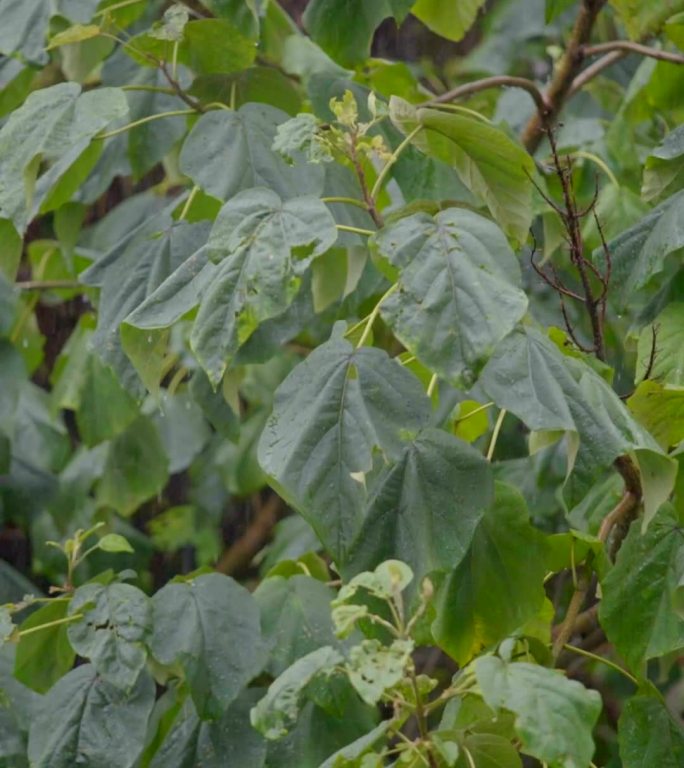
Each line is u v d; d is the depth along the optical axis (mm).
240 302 3447
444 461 3557
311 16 5023
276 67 5961
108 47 5512
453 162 4113
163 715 4699
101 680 4238
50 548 7422
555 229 5258
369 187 4871
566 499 3402
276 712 3232
